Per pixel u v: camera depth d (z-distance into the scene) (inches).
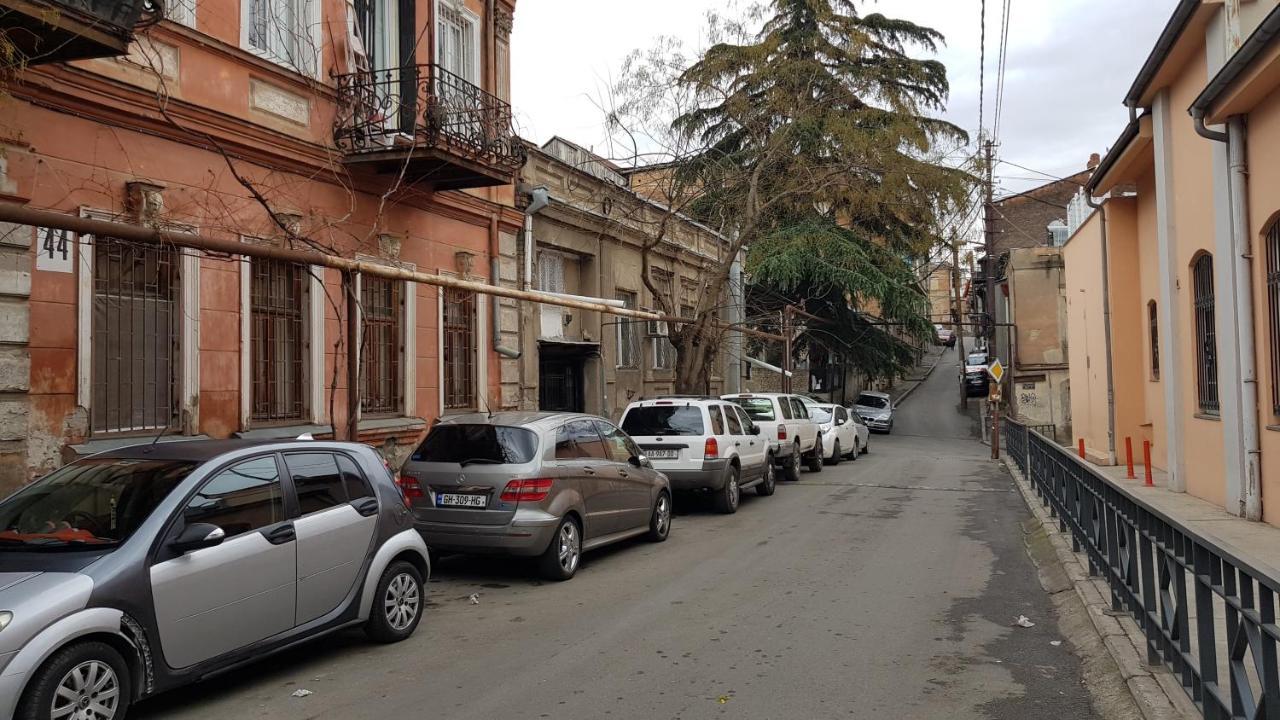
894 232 1214.3
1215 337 510.3
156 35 368.8
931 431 1583.4
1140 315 741.3
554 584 347.3
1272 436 422.3
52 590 175.0
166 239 244.7
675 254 956.0
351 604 245.8
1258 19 423.8
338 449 257.1
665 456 530.6
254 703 210.5
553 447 356.5
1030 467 658.2
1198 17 465.7
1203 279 526.3
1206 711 173.6
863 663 241.3
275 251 283.4
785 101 784.3
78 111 336.8
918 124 890.1
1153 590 222.2
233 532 213.9
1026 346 1419.8
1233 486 459.8
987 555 406.0
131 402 358.6
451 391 570.3
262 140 418.0
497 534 336.2
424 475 349.7
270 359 429.1
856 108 858.8
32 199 320.2
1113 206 748.0
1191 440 543.2
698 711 204.2
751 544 436.8
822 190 866.8
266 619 217.8
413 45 536.7
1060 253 1414.9
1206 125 459.2
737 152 840.9
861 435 1047.0
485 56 606.5
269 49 432.8
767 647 256.7
